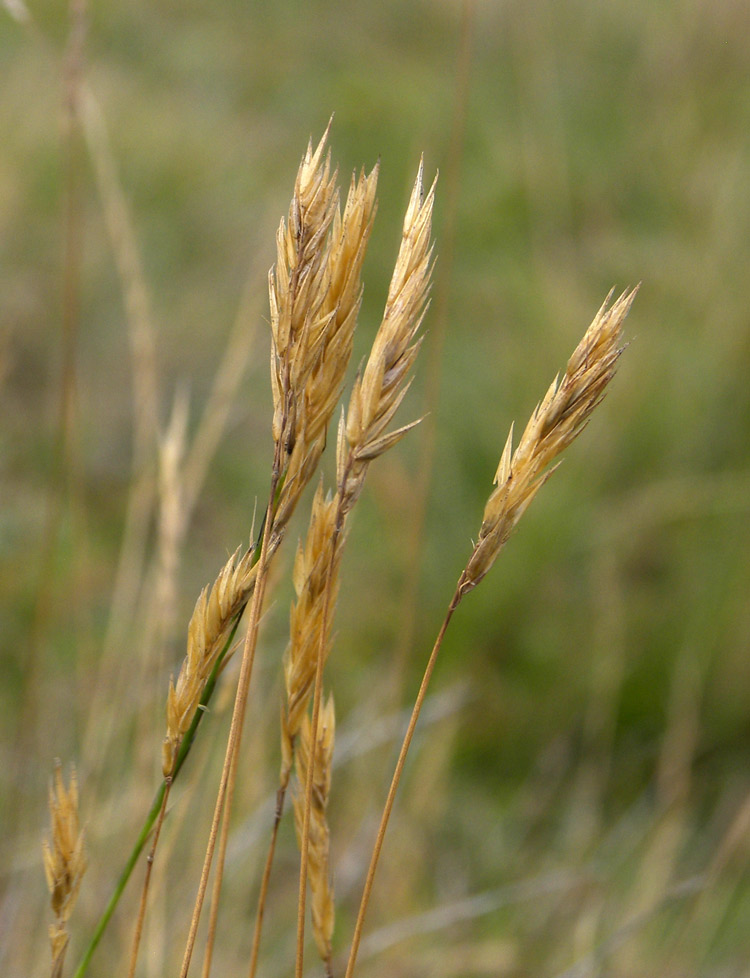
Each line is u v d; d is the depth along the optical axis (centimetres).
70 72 70
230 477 170
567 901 103
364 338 201
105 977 72
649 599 142
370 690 125
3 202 212
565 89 296
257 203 239
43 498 145
